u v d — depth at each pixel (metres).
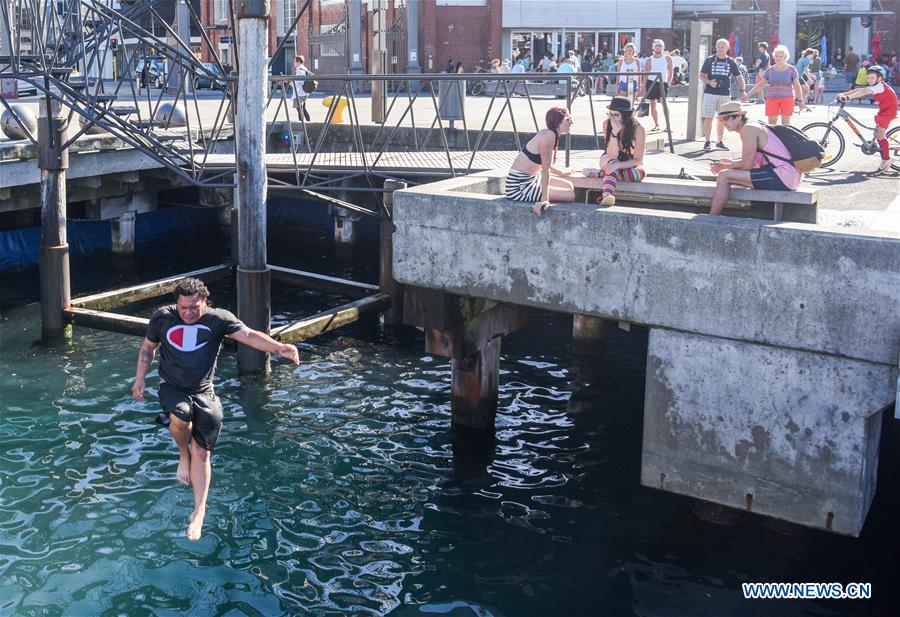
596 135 15.25
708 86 15.23
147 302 15.40
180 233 20.28
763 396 7.08
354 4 36.56
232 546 7.90
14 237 16.95
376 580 7.46
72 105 12.37
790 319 6.83
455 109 17.50
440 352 9.60
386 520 8.40
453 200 8.34
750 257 6.92
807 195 8.23
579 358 12.73
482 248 8.26
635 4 40.88
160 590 7.23
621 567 7.61
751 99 28.61
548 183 7.93
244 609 7.02
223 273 15.62
